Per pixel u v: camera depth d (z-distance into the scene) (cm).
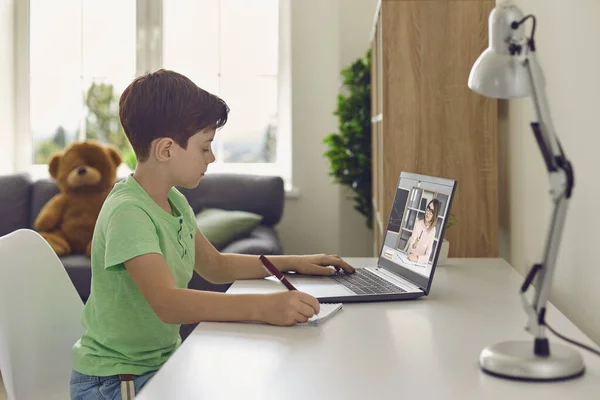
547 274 92
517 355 92
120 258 125
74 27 407
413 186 159
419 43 231
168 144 137
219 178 365
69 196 340
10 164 404
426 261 142
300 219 398
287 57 400
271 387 88
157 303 121
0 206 363
